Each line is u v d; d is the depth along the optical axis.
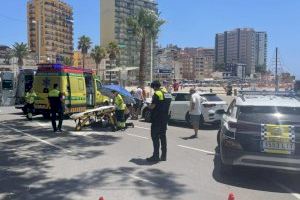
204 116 17.23
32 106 20.14
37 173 8.89
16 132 15.49
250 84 74.56
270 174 9.05
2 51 124.19
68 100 19.94
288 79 53.12
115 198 7.09
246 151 8.10
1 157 10.63
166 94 10.22
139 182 8.17
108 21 102.75
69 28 86.00
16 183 8.06
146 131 16.23
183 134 15.52
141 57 53.19
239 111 8.55
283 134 7.91
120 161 10.19
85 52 106.38
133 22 53.88
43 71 20.06
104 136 14.63
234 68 186.62
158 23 53.88
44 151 11.52
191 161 10.29
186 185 8.01
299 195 7.50
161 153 10.84
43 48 75.88
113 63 100.81
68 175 8.71
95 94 22.91
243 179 8.59
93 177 8.55
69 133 15.33
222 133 8.76
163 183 8.12
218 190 7.71
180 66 156.25
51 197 7.14
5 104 32.03
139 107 21.50
